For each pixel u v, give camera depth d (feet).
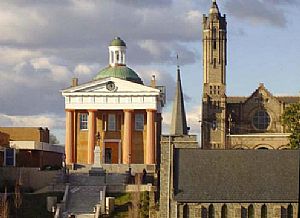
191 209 362.74
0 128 570.05
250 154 380.37
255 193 366.63
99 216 392.68
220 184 368.89
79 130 574.97
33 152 522.06
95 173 465.47
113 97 571.28
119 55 600.39
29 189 449.48
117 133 576.20
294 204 366.02
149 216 386.32
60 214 399.03
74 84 577.84
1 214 374.43
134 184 443.73
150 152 562.66
